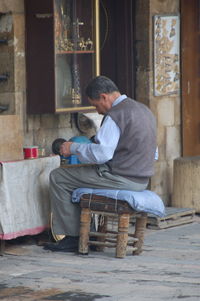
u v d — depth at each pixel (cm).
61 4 1206
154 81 1430
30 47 1195
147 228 1299
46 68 1189
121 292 880
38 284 922
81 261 1045
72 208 1086
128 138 1041
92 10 1268
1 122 1086
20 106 1201
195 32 1515
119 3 1416
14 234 1074
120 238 1060
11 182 1071
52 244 1112
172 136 1489
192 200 1407
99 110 1073
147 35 1413
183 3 1483
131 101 1060
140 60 1428
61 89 1212
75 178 1073
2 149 1088
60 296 868
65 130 1305
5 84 1196
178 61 1485
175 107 1491
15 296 870
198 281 934
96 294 874
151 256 1081
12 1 1169
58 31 1200
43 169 1124
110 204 1048
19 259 1059
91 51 1271
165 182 1474
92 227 1131
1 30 1187
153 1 1412
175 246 1155
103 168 1058
